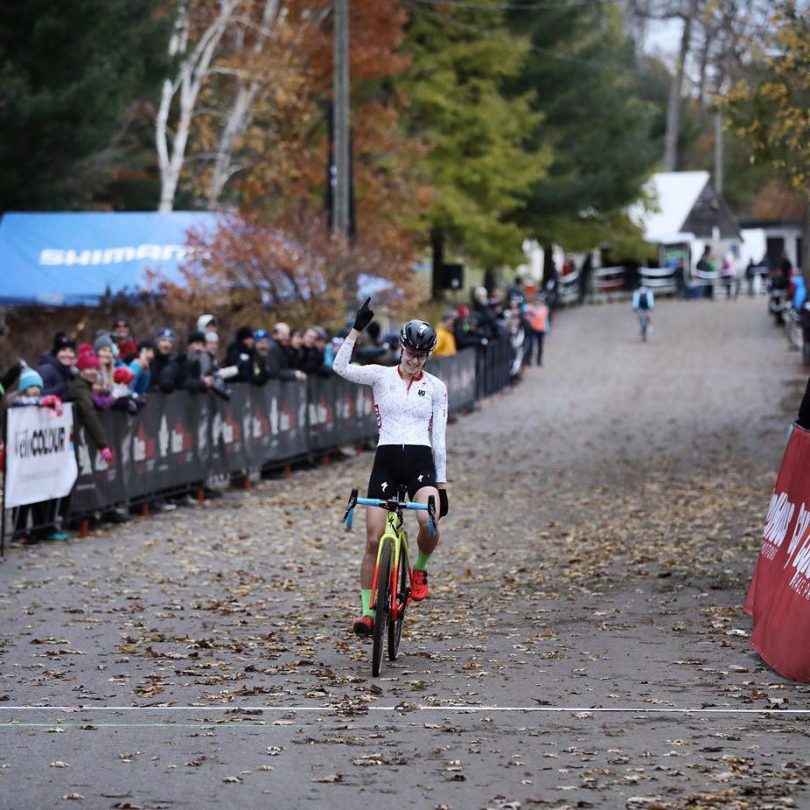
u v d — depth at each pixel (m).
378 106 73.81
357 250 50.78
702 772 11.59
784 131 34.84
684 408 56.94
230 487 36.78
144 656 17.31
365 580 17.20
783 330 87.81
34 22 54.50
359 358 43.81
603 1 99.19
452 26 84.62
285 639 18.45
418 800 10.90
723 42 49.47
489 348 61.25
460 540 28.69
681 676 15.97
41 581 23.08
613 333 89.62
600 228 107.50
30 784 11.44
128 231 51.97
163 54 64.38
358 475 39.78
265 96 65.69
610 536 28.64
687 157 180.38
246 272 49.34
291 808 10.72
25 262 51.50
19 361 26.98
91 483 28.70
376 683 15.63
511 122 86.38
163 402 32.00
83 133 54.91
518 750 12.45
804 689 15.19
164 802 10.91
